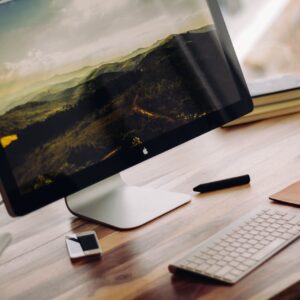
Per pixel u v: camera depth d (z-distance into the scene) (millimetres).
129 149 1401
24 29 1302
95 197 1456
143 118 1427
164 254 1186
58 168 1313
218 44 1573
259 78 1927
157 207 1394
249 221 1225
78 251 1245
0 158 1249
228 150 1689
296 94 1857
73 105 1340
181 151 1773
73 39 1354
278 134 1719
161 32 1479
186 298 1011
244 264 1068
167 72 1475
